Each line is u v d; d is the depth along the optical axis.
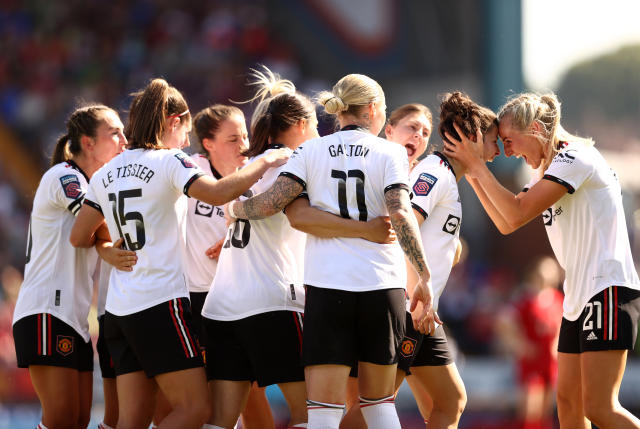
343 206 13.88
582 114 97.38
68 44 65.75
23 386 34.53
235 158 17.59
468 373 37.09
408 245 13.39
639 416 31.83
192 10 67.25
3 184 58.53
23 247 56.06
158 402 17.14
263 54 62.97
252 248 15.21
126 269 14.74
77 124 16.59
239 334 15.20
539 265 32.19
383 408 13.97
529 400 31.06
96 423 27.16
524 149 16.28
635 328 15.62
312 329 13.80
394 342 13.89
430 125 17.11
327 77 61.22
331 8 61.00
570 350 16.28
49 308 16.06
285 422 29.50
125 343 15.00
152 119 15.03
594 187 15.85
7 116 61.81
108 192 14.98
